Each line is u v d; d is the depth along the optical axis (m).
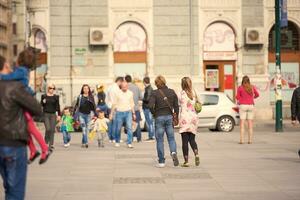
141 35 65.75
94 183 24.28
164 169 28.23
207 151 35.66
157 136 29.08
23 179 15.64
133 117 39.06
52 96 37.75
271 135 47.12
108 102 42.03
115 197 21.17
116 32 65.62
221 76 66.25
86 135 39.16
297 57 67.44
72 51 65.12
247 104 40.28
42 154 15.80
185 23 65.81
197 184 23.86
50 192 22.28
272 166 28.80
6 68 15.88
